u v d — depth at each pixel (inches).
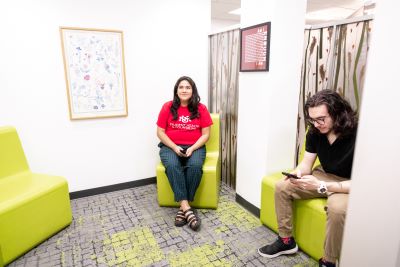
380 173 20.0
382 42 18.9
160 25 102.6
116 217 84.9
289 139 80.6
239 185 91.5
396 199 19.1
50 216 72.2
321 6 202.8
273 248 65.1
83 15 89.2
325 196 62.2
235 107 98.9
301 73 80.2
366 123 20.6
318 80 77.0
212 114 104.3
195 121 91.3
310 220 62.1
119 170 105.3
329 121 55.8
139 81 102.6
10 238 62.2
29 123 86.4
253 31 75.5
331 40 71.4
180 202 82.5
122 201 96.1
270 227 75.7
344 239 24.0
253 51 76.6
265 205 75.7
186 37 108.4
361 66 64.5
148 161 110.7
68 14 86.9
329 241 52.2
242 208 89.7
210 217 84.1
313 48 76.9
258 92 77.6
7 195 65.6
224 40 101.3
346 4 196.9
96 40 92.0
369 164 20.8
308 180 57.6
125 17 95.7
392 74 18.4
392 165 19.1
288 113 77.9
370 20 61.3
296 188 61.4
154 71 104.9
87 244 71.3
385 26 18.6
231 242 71.6
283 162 81.5
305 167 64.8
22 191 67.7
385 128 19.3
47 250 68.9
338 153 57.9
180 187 82.0
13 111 83.4
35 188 69.6
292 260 64.6
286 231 64.0
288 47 72.9
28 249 67.1
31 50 83.1
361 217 22.0
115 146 102.7
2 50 79.1
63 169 94.7
